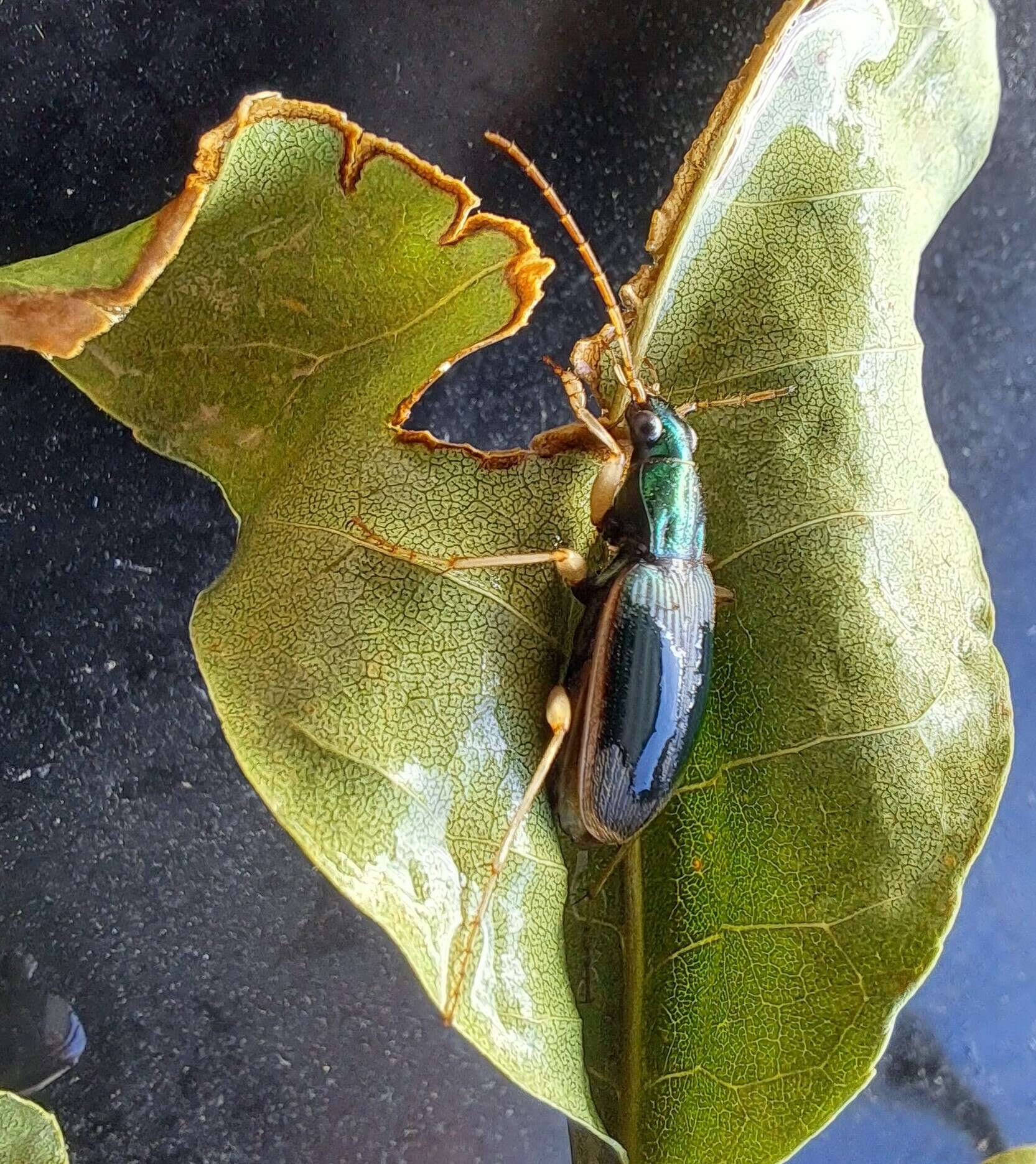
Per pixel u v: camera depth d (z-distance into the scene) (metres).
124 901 0.07
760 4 0.07
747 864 0.05
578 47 0.07
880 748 0.05
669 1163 0.05
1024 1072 0.07
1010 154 0.07
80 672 0.07
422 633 0.05
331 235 0.05
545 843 0.05
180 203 0.05
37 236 0.07
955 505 0.05
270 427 0.05
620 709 0.05
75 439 0.07
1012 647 0.08
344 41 0.07
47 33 0.07
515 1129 0.07
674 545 0.05
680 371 0.05
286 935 0.07
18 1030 0.07
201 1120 0.07
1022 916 0.07
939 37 0.05
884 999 0.05
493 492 0.05
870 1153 0.07
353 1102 0.07
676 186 0.05
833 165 0.05
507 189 0.07
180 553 0.07
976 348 0.08
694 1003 0.05
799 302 0.05
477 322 0.05
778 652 0.05
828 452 0.05
